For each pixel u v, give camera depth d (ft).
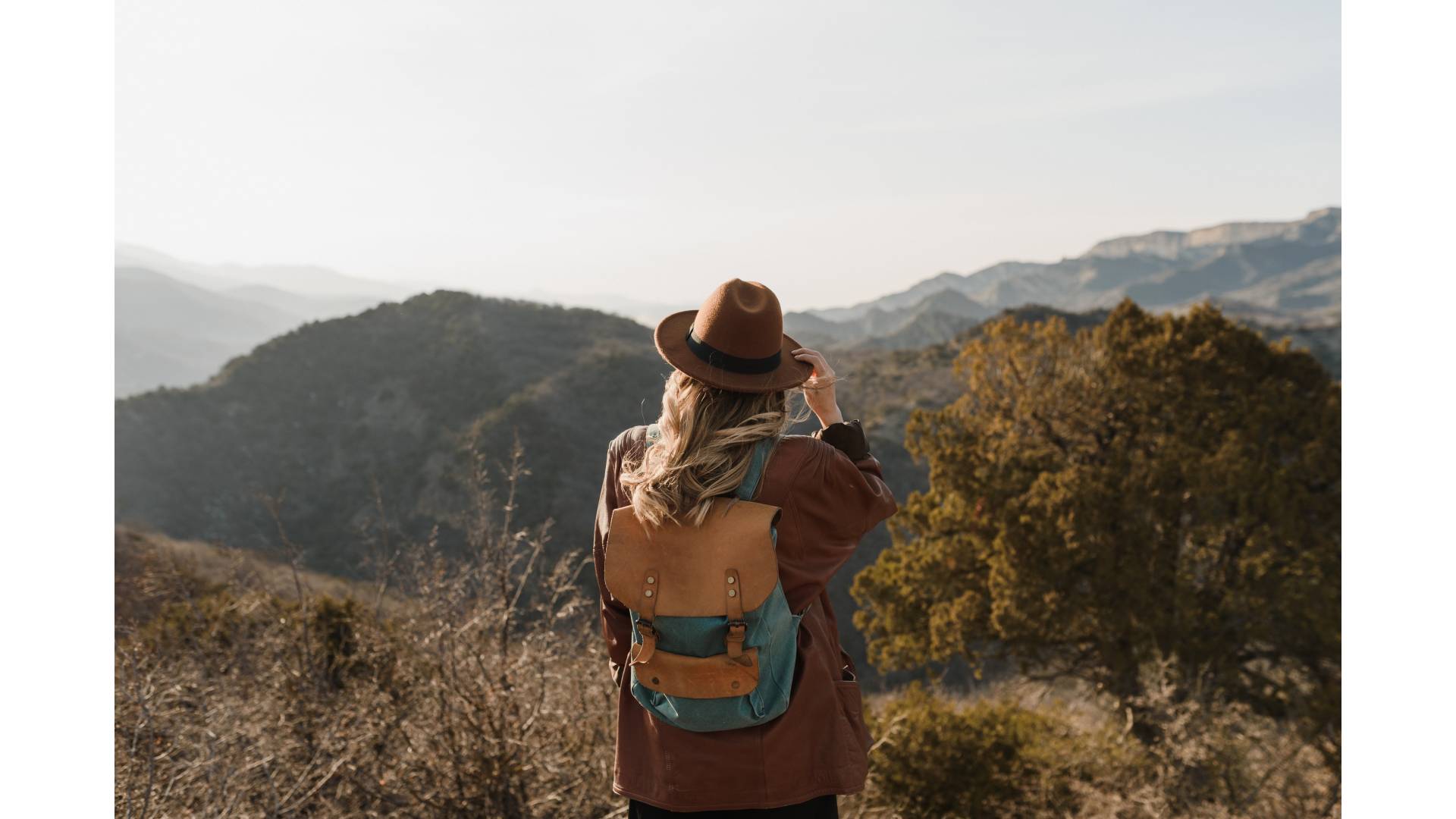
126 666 9.50
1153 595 40.96
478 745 9.97
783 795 4.69
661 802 4.77
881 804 20.31
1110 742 27.32
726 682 4.51
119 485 197.57
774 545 4.63
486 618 11.11
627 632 5.08
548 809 10.10
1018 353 48.42
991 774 22.39
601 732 11.42
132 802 7.87
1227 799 25.38
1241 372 45.57
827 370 5.36
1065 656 46.11
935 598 46.88
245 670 12.26
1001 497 44.39
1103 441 47.29
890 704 25.52
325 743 9.54
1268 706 41.98
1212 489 40.45
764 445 4.84
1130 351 45.93
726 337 4.74
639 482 4.71
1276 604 40.16
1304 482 44.47
